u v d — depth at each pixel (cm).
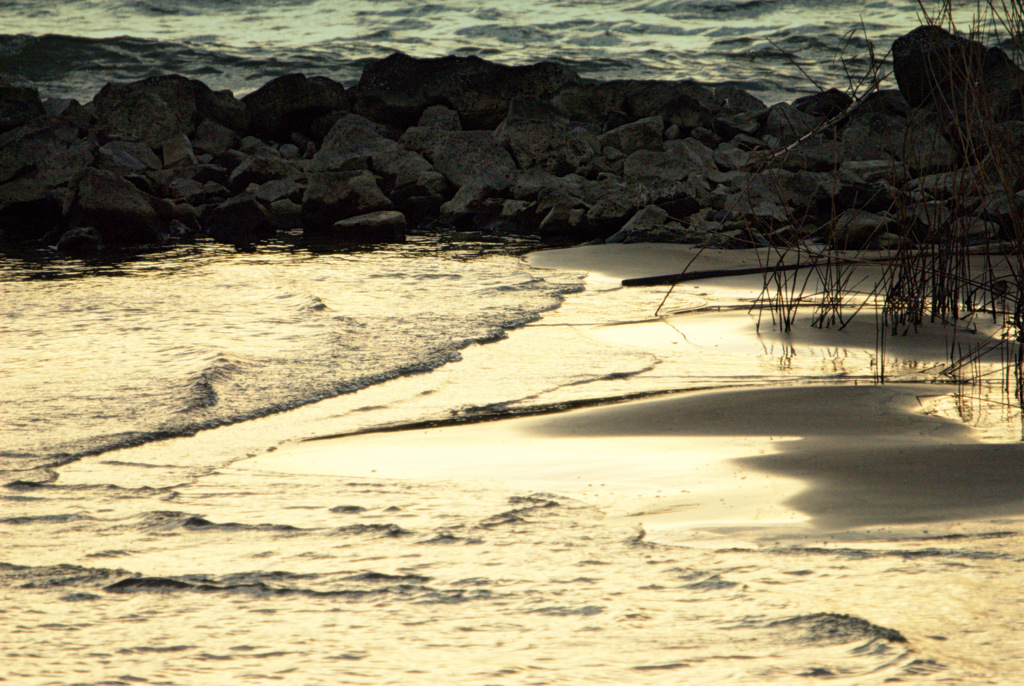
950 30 3189
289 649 1087
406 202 6844
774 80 12188
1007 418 2303
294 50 13800
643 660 1026
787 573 1273
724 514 1627
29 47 12619
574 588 1256
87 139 6950
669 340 3319
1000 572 1243
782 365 2955
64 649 1100
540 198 6456
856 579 1234
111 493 1872
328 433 2352
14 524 1641
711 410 2417
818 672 977
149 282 4366
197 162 7288
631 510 1675
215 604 1230
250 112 7919
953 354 3022
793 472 1867
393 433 2339
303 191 6825
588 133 7431
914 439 2117
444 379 2856
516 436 2277
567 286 4300
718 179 6612
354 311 3744
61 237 5678
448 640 1099
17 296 3988
